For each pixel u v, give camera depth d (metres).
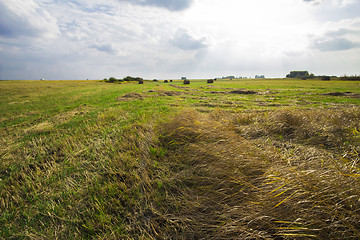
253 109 9.44
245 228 1.76
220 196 2.38
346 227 1.57
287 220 1.75
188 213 2.28
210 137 4.11
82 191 2.90
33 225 2.34
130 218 2.32
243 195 2.26
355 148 3.44
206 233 1.96
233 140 3.66
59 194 2.91
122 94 17.50
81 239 2.07
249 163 2.76
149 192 2.76
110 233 2.10
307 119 5.09
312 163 2.66
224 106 11.04
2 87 31.50
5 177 3.56
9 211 2.61
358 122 4.68
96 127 6.34
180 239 1.94
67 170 3.63
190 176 3.00
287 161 2.92
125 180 3.11
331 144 3.99
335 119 5.03
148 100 13.15
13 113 10.23
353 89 19.91
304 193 1.87
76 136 5.43
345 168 2.25
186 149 3.88
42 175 3.50
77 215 2.43
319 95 15.19
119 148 4.40
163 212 2.37
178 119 5.11
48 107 11.93
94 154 4.23
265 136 4.68
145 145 4.38
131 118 7.35
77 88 30.25
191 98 15.12
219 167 2.89
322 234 1.56
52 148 4.70
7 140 5.66
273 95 16.36
